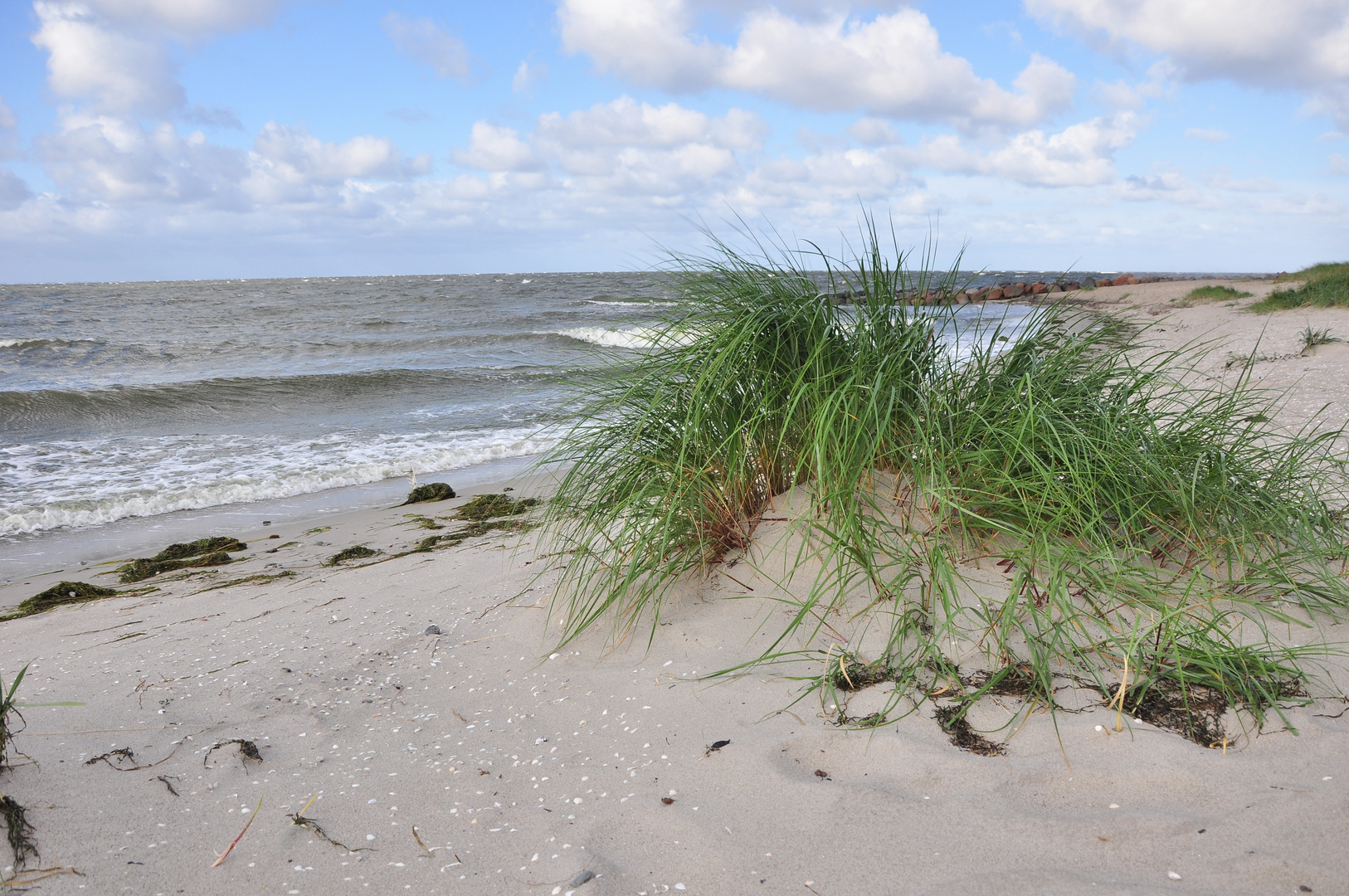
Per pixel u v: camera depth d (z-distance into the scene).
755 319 2.88
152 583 5.22
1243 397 3.21
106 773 2.17
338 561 5.44
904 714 2.12
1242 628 2.36
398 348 22.91
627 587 2.93
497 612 3.25
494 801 1.97
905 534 2.68
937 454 2.67
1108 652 2.26
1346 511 3.09
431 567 4.41
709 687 2.38
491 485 8.26
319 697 2.65
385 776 2.12
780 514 2.93
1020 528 2.56
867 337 2.87
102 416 12.84
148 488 8.21
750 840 1.72
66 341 23.42
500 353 21.31
